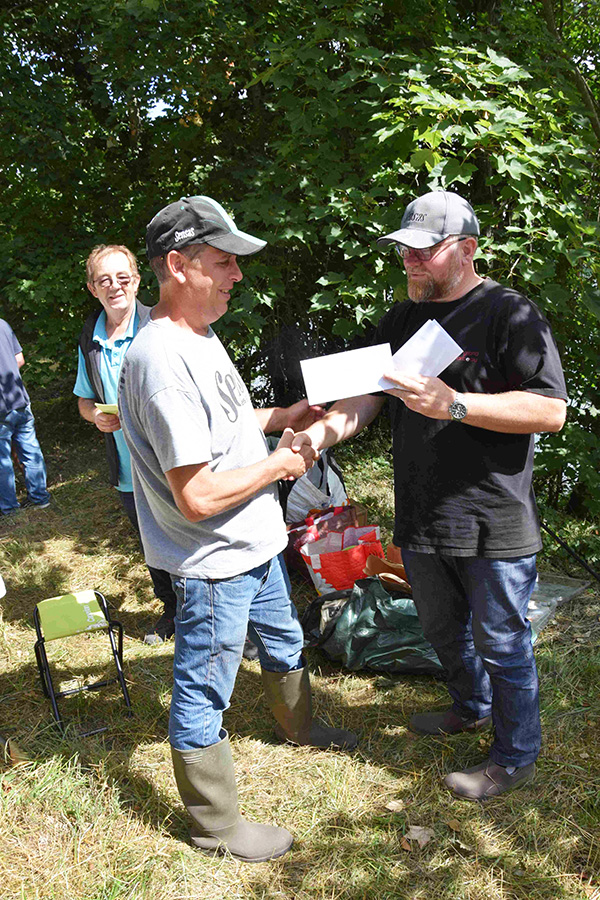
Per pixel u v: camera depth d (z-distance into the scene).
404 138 3.68
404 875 2.24
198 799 2.27
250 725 3.02
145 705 3.16
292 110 4.23
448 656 2.75
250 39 5.10
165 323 2.04
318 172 4.37
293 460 2.19
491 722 2.89
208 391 2.04
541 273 3.66
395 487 2.54
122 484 3.65
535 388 2.17
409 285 2.35
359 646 3.36
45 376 7.32
